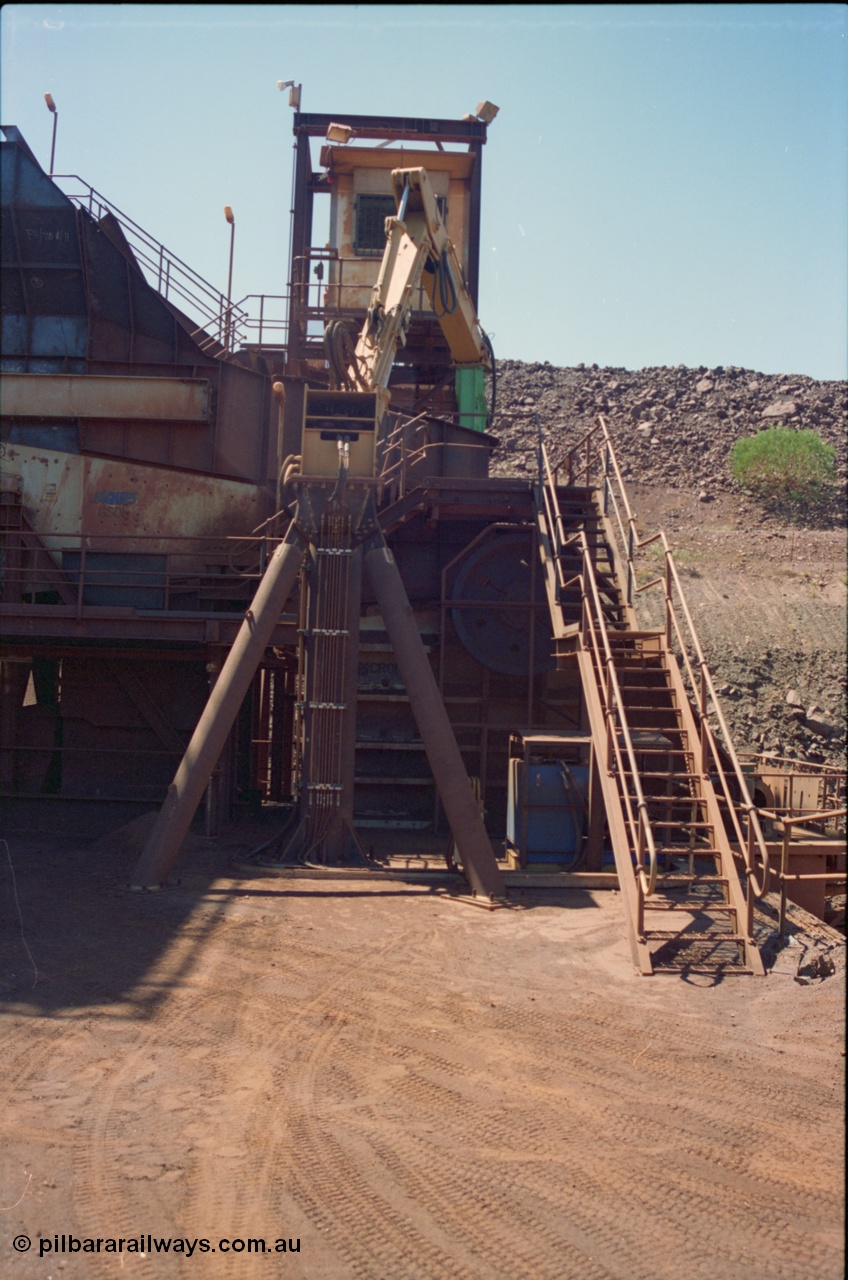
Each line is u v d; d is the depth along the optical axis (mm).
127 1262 4898
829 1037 8203
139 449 20062
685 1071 7457
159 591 19844
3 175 20016
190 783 13461
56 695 21672
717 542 40250
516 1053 7762
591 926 11688
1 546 18047
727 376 63969
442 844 17703
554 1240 5184
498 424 57406
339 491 14422
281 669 24016
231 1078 7195
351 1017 8508
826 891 14031
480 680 19703
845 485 49219
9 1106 6645
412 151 27703
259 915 11875
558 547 15828
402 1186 5695
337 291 27375
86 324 20297
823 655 30312
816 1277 4891
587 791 14836
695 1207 5527
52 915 11625
